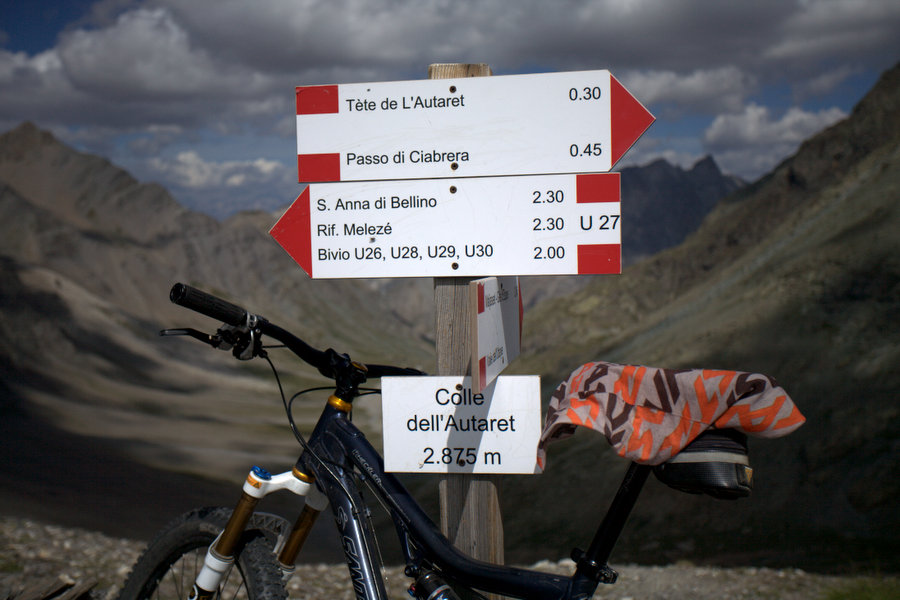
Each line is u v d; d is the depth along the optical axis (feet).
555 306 383.24
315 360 9.09
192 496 131.34
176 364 337.72
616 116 9.43
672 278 356.38
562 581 7.45
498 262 9.77
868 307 135.74
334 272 10.16
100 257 480.23
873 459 89.76
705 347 153.48
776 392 6.76
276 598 8.16
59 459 144.56
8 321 298.97
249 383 332.80
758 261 203.00
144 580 9.29
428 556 8.44
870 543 69.97
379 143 9.98
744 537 80.64
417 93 9.87
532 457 9.85
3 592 14.97
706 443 6.95
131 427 212.84
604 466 112.68
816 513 82.43
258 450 200.03
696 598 20.29
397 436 10.13
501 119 9.68
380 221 10.03
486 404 9.94
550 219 9.62
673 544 81.92
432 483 116.67
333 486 8.68
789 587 21.07
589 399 7.41
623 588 22.00
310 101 10.09
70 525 74.49
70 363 290.35
